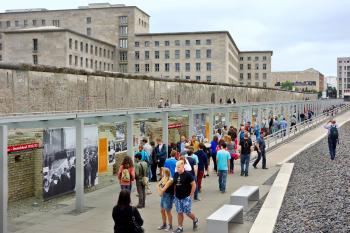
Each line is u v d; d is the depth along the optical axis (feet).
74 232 33.27
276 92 231.30
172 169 41.86
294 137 108.78
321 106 218.38
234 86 159.22
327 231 32.99
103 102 76.59
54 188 41.09
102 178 55.77
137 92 88.84
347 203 40.73
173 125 70.18
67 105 66.69
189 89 116.78
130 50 370.73
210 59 360.69
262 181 55.26
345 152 80.48
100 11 371.97
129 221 23.72
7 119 32.35
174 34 365.20
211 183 53.62
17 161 43.14
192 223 35.96
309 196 45.14
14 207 41.16
